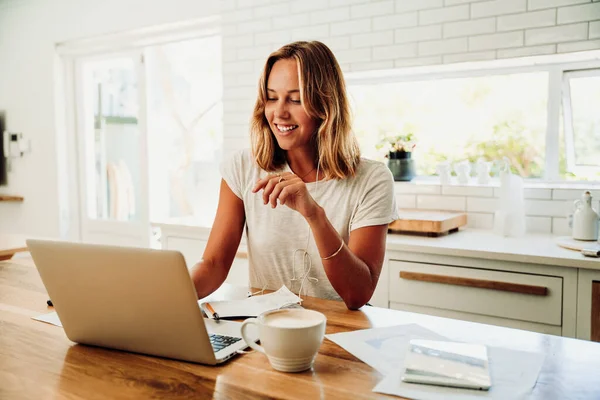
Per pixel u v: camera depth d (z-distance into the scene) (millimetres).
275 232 1518
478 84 2904
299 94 1398
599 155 2656
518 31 2479
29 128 4723
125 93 4281
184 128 4266
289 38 3143
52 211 4625
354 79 3191
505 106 2848
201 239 2912
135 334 929
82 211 4629
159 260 835
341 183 1485
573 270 1896
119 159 4379
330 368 879
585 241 2166
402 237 2381
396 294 2268
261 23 3240
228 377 845
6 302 1309
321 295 1480
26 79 4691
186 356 907
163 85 4227
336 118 1436
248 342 901
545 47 2422
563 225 2510
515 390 783
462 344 938
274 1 3180
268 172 1557
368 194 1442
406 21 2760
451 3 2631
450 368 837
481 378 805
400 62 2797
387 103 3174
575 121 2695
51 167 4594
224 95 3424
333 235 1213
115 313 923
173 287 846
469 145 2967
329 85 1419
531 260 1949
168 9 3732
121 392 796
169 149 4305
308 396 772
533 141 2795
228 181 1587
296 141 1450
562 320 1935
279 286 1531
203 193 4176
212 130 4191
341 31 2965
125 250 860
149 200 4172
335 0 2965
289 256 1510
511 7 2482
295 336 833
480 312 2078
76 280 928
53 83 4504
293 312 934
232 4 3348
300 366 859
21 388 815
